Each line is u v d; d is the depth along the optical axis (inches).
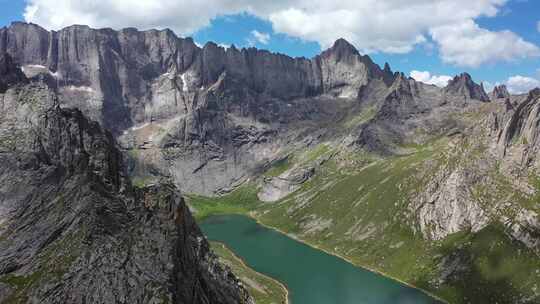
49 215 4694.9
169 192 4825.3
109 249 4229.8
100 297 3860.7
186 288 4291.3
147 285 3929.6
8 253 4384.8
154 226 4446.4
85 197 4690.0
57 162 5246.1
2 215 4785.9
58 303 3858.3
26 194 4921.3
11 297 3973.9
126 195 5305.1
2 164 5108.3
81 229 4431.6
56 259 4239.7
